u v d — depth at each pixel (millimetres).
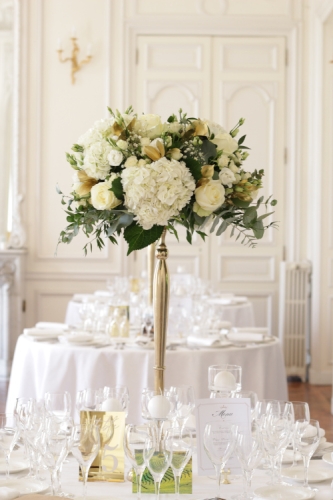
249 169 7109
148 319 3553
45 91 7105
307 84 7027
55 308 7125
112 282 5699
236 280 7109
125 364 3270
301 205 7051
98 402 1911
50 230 7117
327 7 6293
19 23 7047
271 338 3727
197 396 3295
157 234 2008
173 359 3291
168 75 7098
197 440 1731
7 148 8086
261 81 7094
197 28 7043
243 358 3432
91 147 1983
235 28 7039
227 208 2062
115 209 2008
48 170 7113
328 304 6711
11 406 3568
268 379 3549
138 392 3266
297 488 1657
